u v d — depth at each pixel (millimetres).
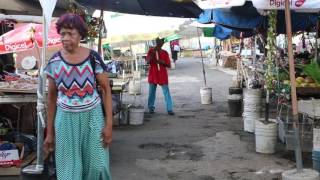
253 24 6996
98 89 2926
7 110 5340
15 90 4344
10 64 6430
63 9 6309
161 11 6938
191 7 6789
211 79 15148
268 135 5125
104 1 6453
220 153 5258
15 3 5383
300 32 9945
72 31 2768
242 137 6086
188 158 5059
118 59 13477
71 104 2795
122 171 4570
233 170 4570
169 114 8094
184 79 15281
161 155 5203
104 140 2846
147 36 8727
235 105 7758
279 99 6098
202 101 9461
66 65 2783
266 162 4836
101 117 2865
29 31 4234
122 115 7164
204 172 4516
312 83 5738
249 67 10289
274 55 6051
